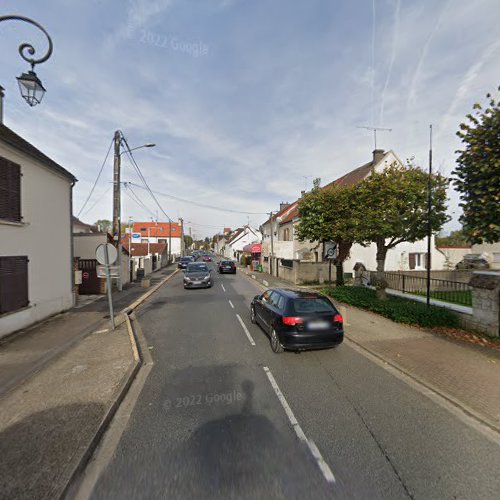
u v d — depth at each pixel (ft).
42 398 13.66
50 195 30.60
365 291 37.11
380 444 10.67
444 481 8.93
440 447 10.52
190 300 42.29
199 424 11.92
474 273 23.34
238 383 15.71
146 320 30.50
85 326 26.81
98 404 13.07
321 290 44.47
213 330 26.30
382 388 15.11
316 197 40.34
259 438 10.99
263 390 14.90
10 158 24.39
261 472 9.28
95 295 45.83
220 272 88.89
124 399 14.10
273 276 78.28
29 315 26.78
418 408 13.20
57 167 30.94
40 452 9.96
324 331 18.86
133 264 69.05
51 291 30.81
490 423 11.84
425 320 25.31
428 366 17.47
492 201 17.75
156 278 73.46
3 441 10.54
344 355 19.85
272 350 20.81
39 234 28.58
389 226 28.37
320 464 9.63
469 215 19.20
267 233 124.06
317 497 8.33
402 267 63.77
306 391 14.79
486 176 18.45
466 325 23.40
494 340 20.90
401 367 17.42
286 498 8.29
